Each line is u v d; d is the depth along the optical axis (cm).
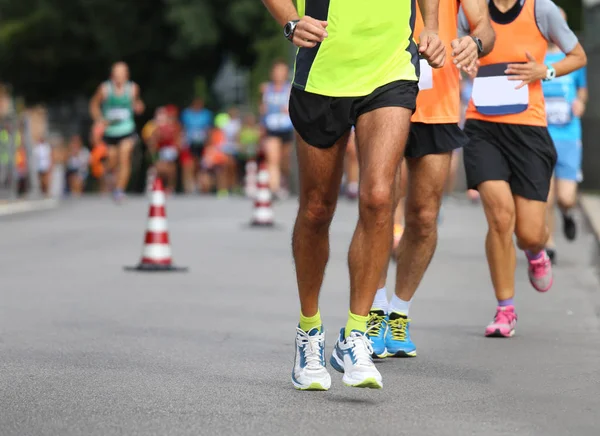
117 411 1298
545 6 1889
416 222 1658
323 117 1367
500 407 1338
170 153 7344
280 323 1989
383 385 1463
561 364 1622
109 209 4853
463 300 2294
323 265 1408
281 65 5488
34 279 2577
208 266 2864
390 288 2428
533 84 1894
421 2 1473
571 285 2500
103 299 2273
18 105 10194
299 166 1396
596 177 5753
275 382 1474
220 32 9506
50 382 1463
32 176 5428
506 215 1870
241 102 12150
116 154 5472
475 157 1894
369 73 1359
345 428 1220
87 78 10212
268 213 4019
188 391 1411
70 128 11438
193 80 10075
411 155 1641
